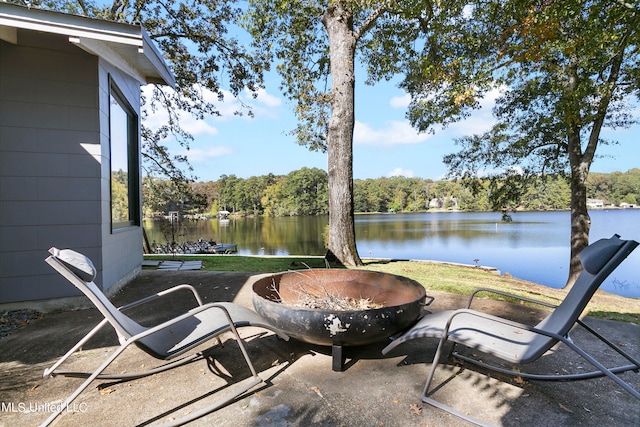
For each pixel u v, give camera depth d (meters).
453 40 7.32
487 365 2.52
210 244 20.97
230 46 11.45
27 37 3.85
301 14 8.48
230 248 20.94
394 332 2.42
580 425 1.88
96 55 4.13
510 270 16.44
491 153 10.52
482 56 6.68
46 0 10.54
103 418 1.95
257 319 2.54
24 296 3.85
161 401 2.12
